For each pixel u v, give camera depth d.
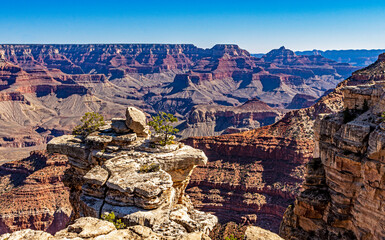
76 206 55.03
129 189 41.44
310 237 42.44
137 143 52.97
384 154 34.97
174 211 41.50
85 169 54.22
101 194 43.97
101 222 28.02
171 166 49.94
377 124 37.91
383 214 35.41
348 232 39.91
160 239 27.52
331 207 41.31
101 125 58.53
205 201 95.62
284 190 92.25
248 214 90.69
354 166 38.56
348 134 39.31
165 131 53.03
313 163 44.41
